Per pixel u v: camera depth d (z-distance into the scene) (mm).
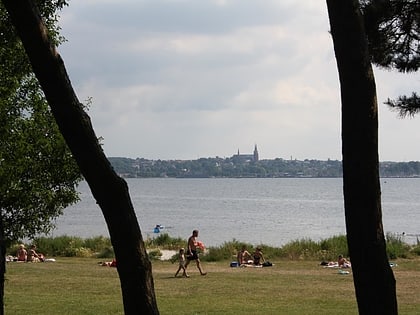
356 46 10031
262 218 133500
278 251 52406
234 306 26516
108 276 37188
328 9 10273
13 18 9336
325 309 25906
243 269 43000
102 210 9750
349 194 10016
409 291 31109
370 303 9852
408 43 14562
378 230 9961
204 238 87188
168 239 62688
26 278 35750
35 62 9406
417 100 15297
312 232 98125
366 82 10031
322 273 40156
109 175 9648
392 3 13820
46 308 25438
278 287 32875
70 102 9523
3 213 21562
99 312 24641
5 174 20562
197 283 34469
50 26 20750
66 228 109438
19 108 21578
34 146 21594
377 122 10133
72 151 9656
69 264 45188
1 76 20656
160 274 39156
